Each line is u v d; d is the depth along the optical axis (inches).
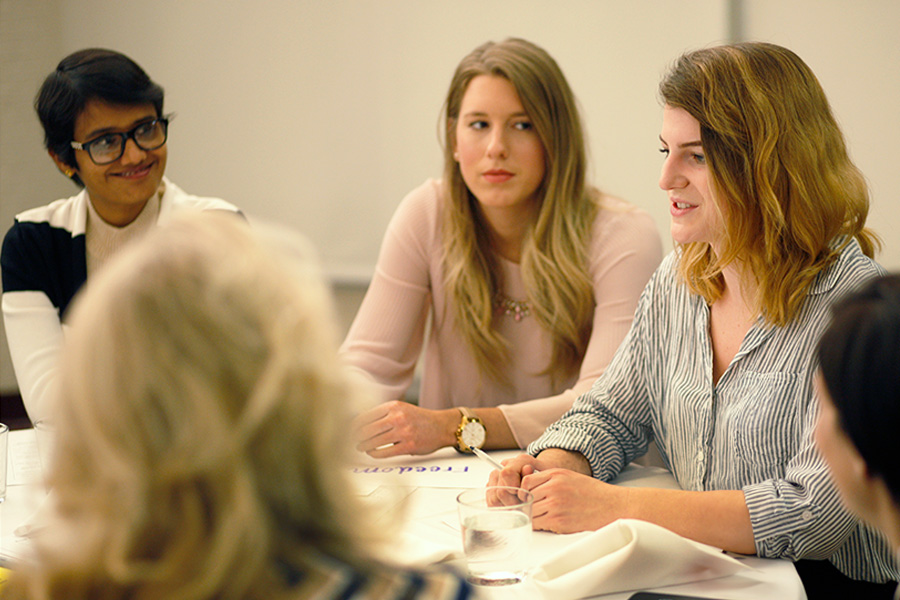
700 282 52.7
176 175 156.6
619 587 37.3
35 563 18.9
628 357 58.2
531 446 56.9
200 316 18.4
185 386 17.8
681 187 49.6
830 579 49.9
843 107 113.3
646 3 122.1
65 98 70.1
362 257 145.0
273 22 145.3
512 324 76.3
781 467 47.9
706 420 51.3
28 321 75.6
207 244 19.7
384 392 74.9
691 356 53.6
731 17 117.6
